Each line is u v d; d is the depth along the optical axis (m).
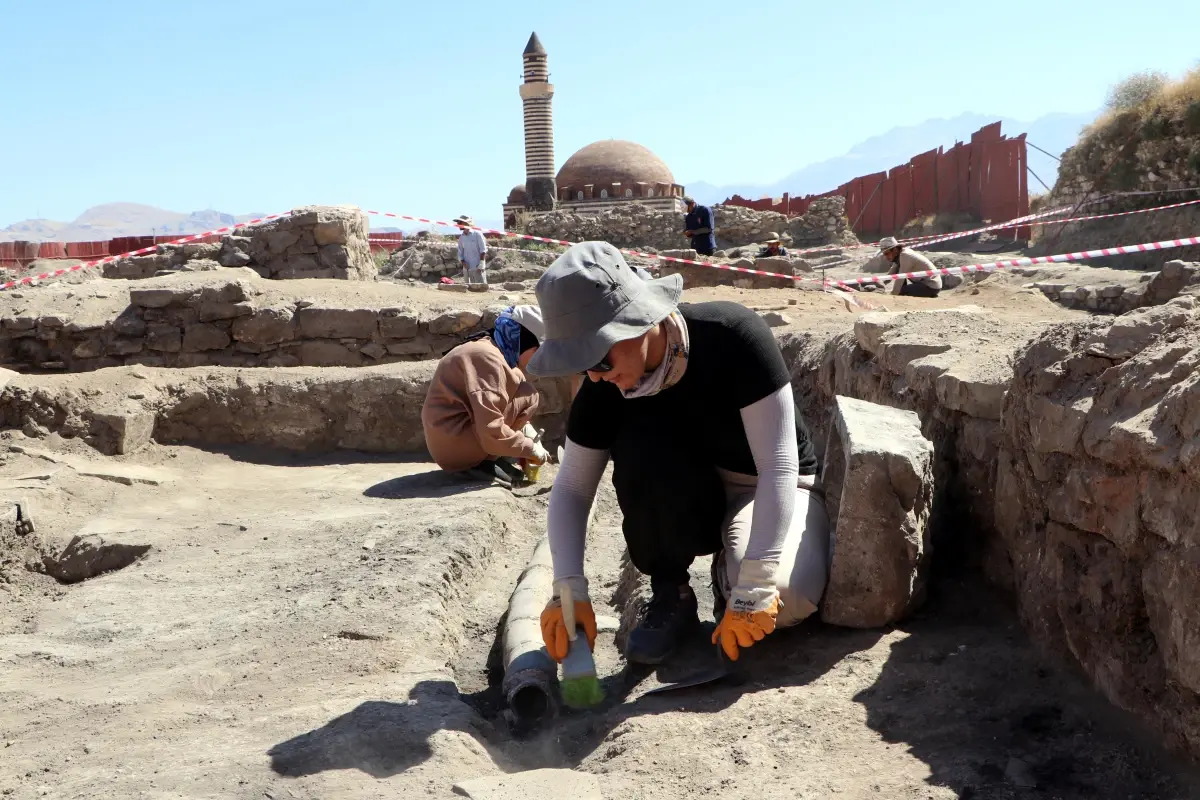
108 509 6.14
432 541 4.82
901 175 35.00
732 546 3.11
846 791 2.31
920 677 2.83
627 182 43.72
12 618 4.50
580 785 2.43
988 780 2.30
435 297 10.84
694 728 2.71
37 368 10.23
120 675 3.55
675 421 3.05
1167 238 20.48
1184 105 22.19
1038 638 2.92
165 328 10.08
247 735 2.85
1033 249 24.95
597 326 2.62
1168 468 2.26
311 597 4.20
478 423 6.12
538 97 50.03
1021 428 3.09
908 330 4.95
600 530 5.46
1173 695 2.29
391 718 2.86
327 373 8.09
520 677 3.12
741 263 16.31
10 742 2.97
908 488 3.09
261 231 13.97
